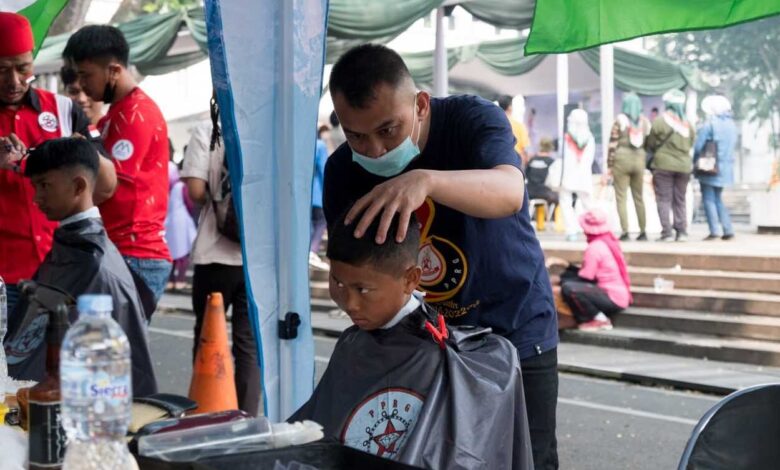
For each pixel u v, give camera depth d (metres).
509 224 2.79
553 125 19.52
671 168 12.15
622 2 3.61
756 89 19.50
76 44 4.36
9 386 2.61
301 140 2.95
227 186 4.89
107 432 1.54
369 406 2.21
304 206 2.98
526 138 15.67
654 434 5.97
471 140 2.62
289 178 2.95
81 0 9.11
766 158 19.41
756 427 2.17
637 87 16.52
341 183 2.87
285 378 3.02
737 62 19.73
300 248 2.99
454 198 2.23
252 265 2.94
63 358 1.54
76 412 1.54
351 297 2.17
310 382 3.06
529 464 2.27
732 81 19.77
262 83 2.90
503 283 2.80
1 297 2.73
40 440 1.74
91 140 4.29
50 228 4.26
